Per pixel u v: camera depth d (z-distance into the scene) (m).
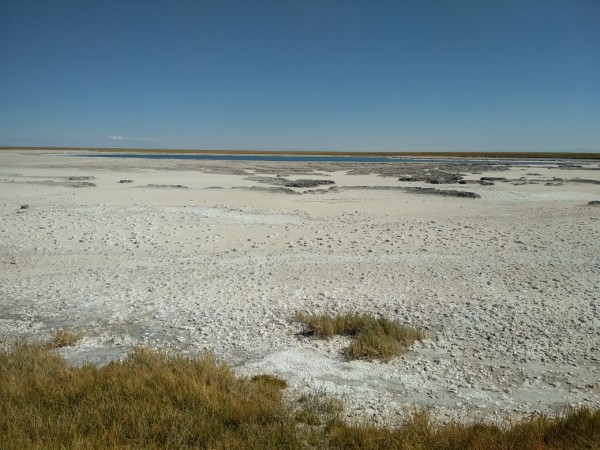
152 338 9.64
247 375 7.82
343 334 9.80
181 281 13.49
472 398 7.16
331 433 5.85
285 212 25.39
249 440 5.59
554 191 37.78
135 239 18.56
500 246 17.45
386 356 8.61
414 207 28.31
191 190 35.78
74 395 6.72
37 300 11.97
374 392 7.33
